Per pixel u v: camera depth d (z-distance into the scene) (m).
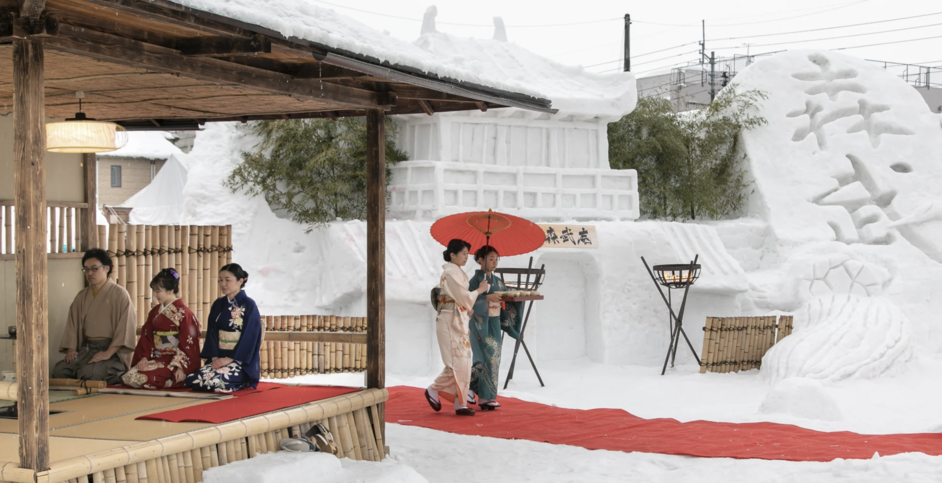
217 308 6.29
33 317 3.77
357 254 11.05
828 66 16.45
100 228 7.39
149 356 6.41
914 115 16.33
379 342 6.06
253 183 12.37
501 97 6.04
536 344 12.16
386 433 7.01
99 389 6.23
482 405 8.20
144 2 3.50
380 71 4.83
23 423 3.81
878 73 16.72
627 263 12.34
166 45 4.36
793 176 15.27
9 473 3.81
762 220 14.86
